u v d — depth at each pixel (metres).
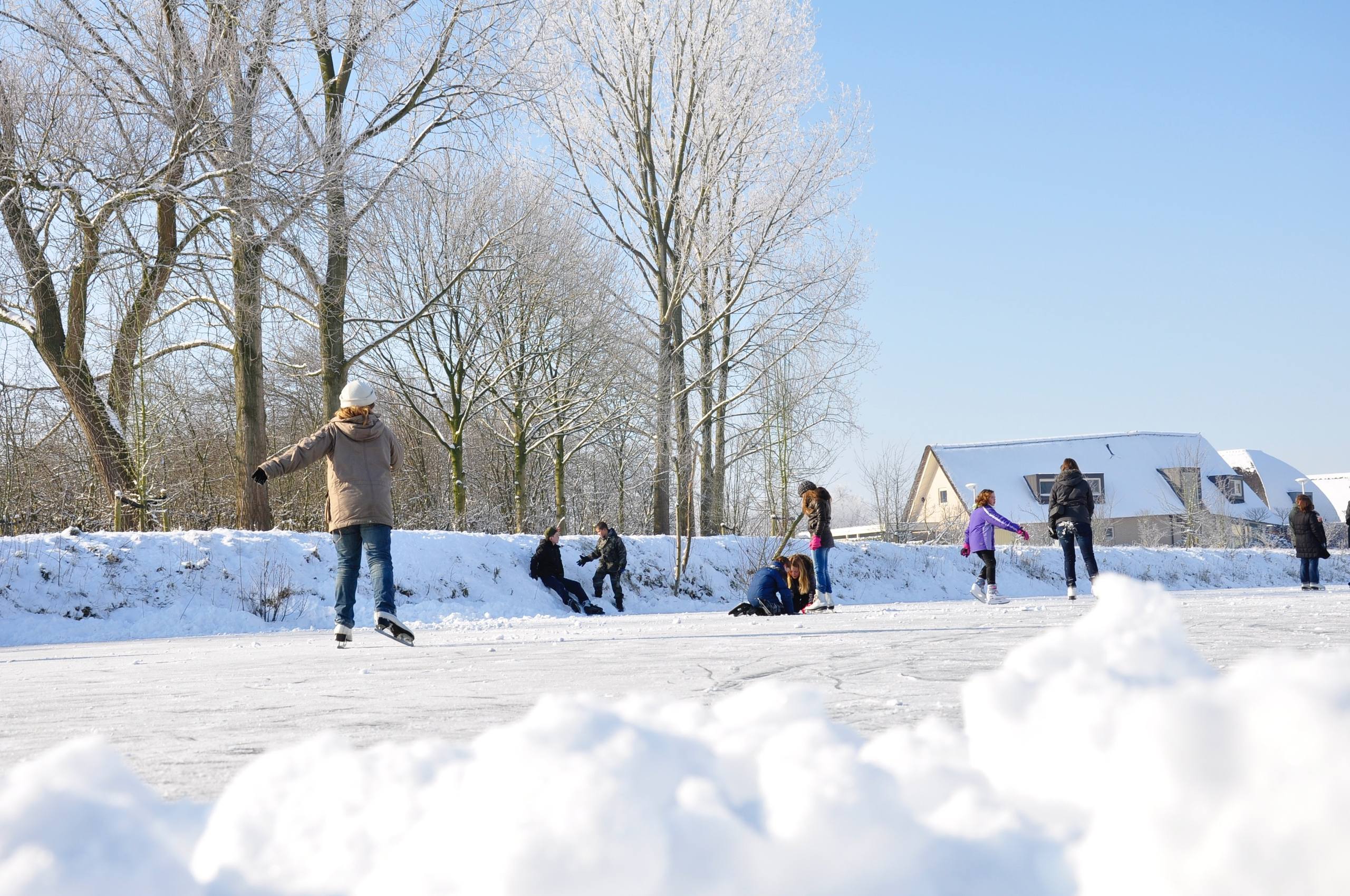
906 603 19.02
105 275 15.64
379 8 16.14
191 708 3.21
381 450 7.20
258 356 16.94
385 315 24.84
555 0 20.38
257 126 14.90
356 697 3.36
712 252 24.73
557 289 25.73
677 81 24.89
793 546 21.03
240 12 14.73
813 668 3.97
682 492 24.72
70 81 14.06
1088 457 56.91
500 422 31.00
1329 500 68.12
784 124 24.69
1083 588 25.05
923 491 58.28
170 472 20.67
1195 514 52.31
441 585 15.48
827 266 24.61
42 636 11.47
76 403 16.23
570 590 16.77
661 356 24.88
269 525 16.91
